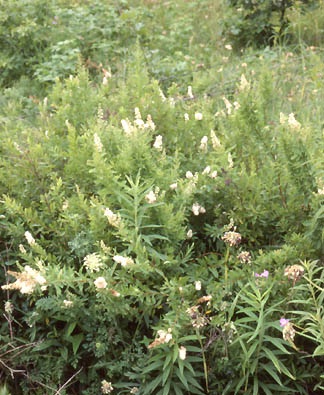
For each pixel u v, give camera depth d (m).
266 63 3.71
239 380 1.73
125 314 1.77
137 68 2.79
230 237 1.86
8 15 4.43
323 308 1.69
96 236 1.87
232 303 1.70
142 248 1.81
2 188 2.22
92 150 2.11
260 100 2.45
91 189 2.13
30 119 3.31
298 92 3.31
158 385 1.75
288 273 1.69
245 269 1.83
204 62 4.13
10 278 2.04
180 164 2.25
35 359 1.91
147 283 1.83
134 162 2.00
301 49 3.98
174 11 5.13
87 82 2.64
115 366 1.81
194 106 2.68
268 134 2.22
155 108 2.43
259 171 2.11
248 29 4.46
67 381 1.83
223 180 2.02
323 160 1.93
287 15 4.58
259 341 1.63
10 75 4.38
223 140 2.32
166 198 2.02
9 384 1.92
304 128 2.28
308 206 1.94
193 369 1.74
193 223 2.09
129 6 5.12
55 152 2.23
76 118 2.52
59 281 1.73
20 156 2.21
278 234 2.04
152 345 1.60
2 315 2.02
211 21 4.79
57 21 4.63
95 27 4.50
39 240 2.00
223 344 1.70
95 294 1.83
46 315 1.89
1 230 2.09
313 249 1.85
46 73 4.08
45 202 2.04
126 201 1.87
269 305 1.75
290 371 1.74
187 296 1.78
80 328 1.92
